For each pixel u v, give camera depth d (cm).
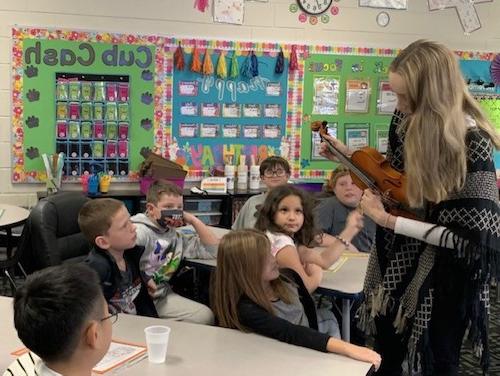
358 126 534
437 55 175
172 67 485
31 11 451
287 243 257
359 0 522
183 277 327
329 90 523
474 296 182
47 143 465
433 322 188
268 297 210
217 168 503
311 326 229
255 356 176
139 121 482
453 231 179
